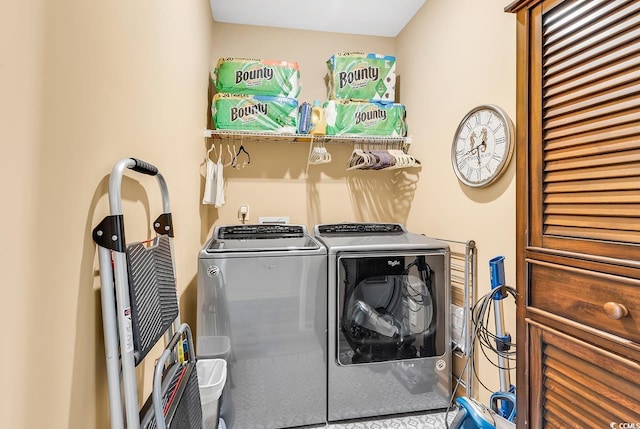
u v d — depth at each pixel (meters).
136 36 0.92
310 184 2.55
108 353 0.67
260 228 2.10
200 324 1.55
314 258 1.66
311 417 1.66
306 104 2.27
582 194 0.79
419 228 2.30
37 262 0.53
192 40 1.67
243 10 2.32
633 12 0.70
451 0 1.93
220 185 2.12
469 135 1.74
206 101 2.18
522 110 0.95
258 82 2.20
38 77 0.52
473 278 1.72
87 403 0.69
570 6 0.82
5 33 0.45
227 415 1.57
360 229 2.23
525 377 0.93
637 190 0.68
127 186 0.89
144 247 0.85
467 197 1.79
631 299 0.68
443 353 1.79
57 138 0.58
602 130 0.75
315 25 2.52
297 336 1.64
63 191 0.60
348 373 1.69
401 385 1.75
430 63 2.16
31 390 0.52
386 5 2.27
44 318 0.55
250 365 1.59
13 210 0.48
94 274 0.72
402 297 1.75
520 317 0.95
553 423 0.85
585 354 0.77
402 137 2.40
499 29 1.54
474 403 1.33
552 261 0.85
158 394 0.76
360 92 2.36
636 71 0.69
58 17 0.57
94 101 0.70
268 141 2.48
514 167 1.46
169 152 1.27
